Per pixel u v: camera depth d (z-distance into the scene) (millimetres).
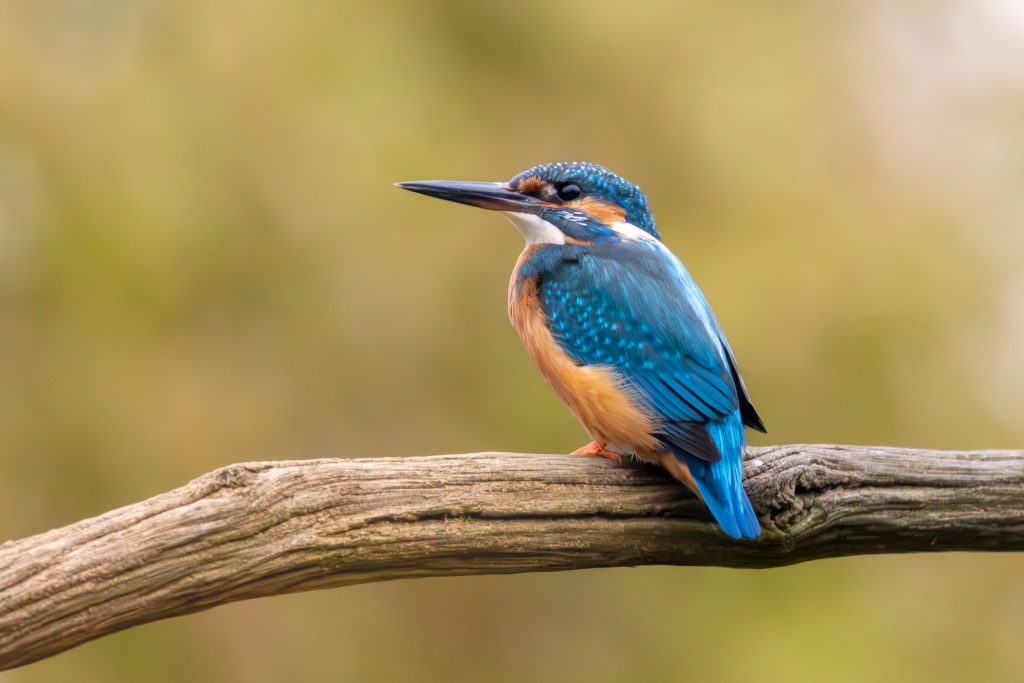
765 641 12883
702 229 13992
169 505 5172
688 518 6129
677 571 13445
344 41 14070
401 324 13531
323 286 13438
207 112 13438
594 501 6004
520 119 14500
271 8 13953
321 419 13344
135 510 5141
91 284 13023
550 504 5918
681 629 13203
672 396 6570
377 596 13117
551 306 7180
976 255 14188
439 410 13484
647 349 6777
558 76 14648
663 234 14094
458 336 13578
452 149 13969
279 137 13516
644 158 14406
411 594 13188
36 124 13117
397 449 13398
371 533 5512
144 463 12703
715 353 6684
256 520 5270
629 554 6105
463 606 13234
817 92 14812
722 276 13508
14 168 13156
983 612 13328
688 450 6113
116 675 12398
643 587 13422
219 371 13188
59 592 4918
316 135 13539
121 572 5020
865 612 13203
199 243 13109
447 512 5680
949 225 14320
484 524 5777
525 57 14688
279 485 5344
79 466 12703
